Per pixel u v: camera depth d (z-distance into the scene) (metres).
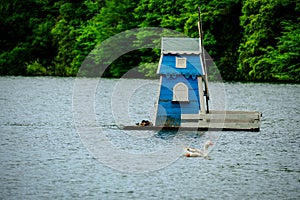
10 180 72.25
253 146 90.69
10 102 143.00
